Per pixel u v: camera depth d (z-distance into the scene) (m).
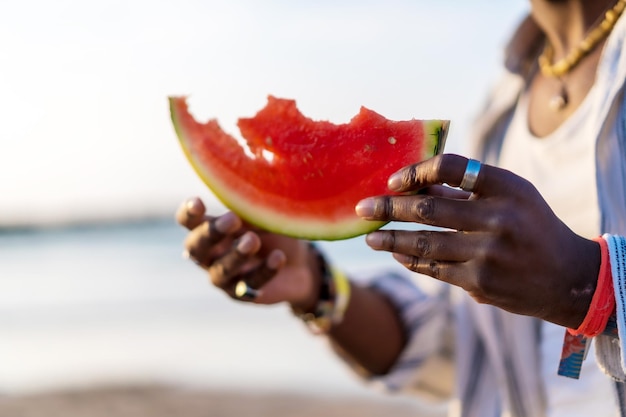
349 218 1.63
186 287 13.38
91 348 9.15
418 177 1.33
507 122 2.27
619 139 1.68
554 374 1.92
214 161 1.73
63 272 16.78
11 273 17.22
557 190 1.92
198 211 1.83
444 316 2.48
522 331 2.04
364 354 2.47
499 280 1.31
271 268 2.02
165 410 6.46
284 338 9.22
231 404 6.64
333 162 1.68
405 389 2.51
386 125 1.64
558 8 2.01
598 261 1.35
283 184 1.69
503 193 1.29
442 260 1.35
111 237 24.77
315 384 7.25
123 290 13.51
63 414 6.41
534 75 2.19
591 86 1.90
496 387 2.23
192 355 8.55
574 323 1.39
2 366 8.45
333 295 2.29
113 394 7.09
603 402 1.79
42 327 10.55
